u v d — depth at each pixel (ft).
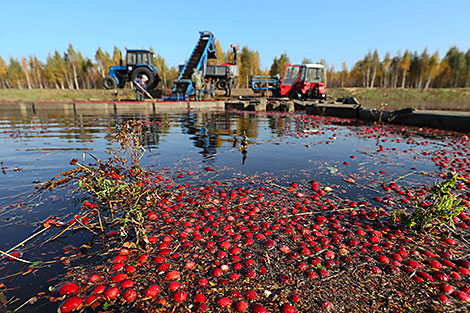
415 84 172.96
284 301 4.03
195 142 16.89
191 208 7.30
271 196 8.25
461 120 20.38
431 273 4.71
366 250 5.39
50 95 76.79
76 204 7.41
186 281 4.47
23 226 6.15
